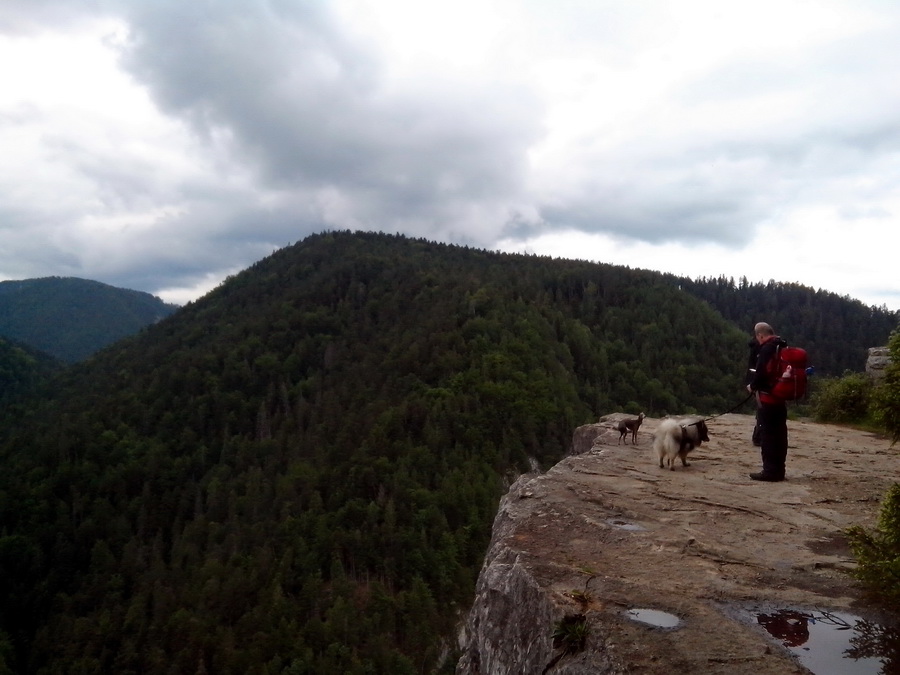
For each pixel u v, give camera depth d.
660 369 115.06
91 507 85.44
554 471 7.89
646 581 4.26
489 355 102.50
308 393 115.88
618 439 10.62
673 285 157.00
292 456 91.50
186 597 59.84
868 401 12.78
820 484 7.08
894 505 4.05
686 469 7.95
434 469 78.94
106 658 55.78
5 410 139.25
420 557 63.38
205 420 109.56
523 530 5.53
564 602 3.98
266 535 70.94
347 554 66.00
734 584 4.22
